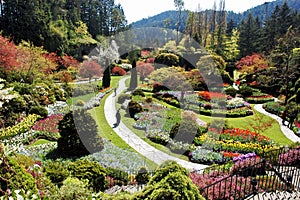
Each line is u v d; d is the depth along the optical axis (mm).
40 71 20016
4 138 9773
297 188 5445
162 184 2859
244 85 23031
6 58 16531
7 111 11352
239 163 6031
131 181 6828
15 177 3018
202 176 5754
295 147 7699
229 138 10531
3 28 29438
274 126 13508
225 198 4738
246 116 15289
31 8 30625
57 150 8688
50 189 4098
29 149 8938
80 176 5762
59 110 15273
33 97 14961
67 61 24688
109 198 3576
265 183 5395
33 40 30016
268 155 7340
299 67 18031
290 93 17594
